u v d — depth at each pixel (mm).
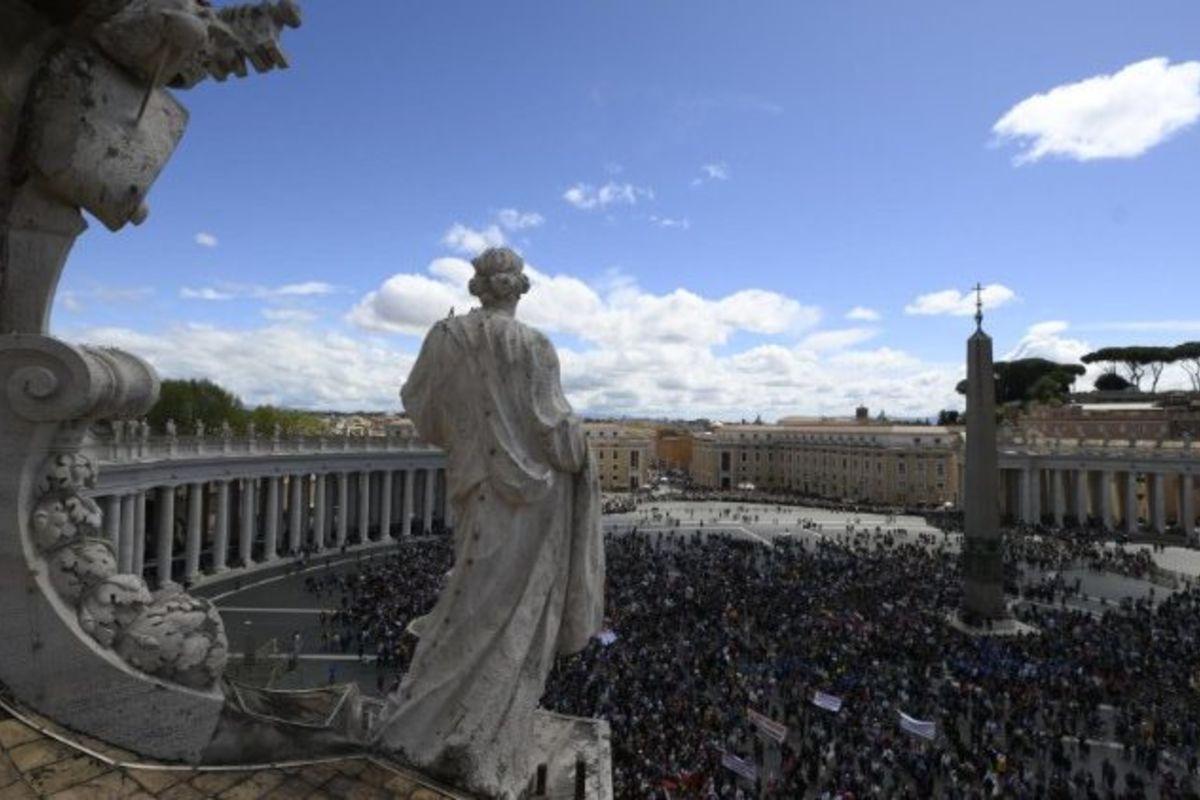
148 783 3453
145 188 4336
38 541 3648
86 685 3566
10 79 3914
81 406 3658
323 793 3773
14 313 4055
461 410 4781
